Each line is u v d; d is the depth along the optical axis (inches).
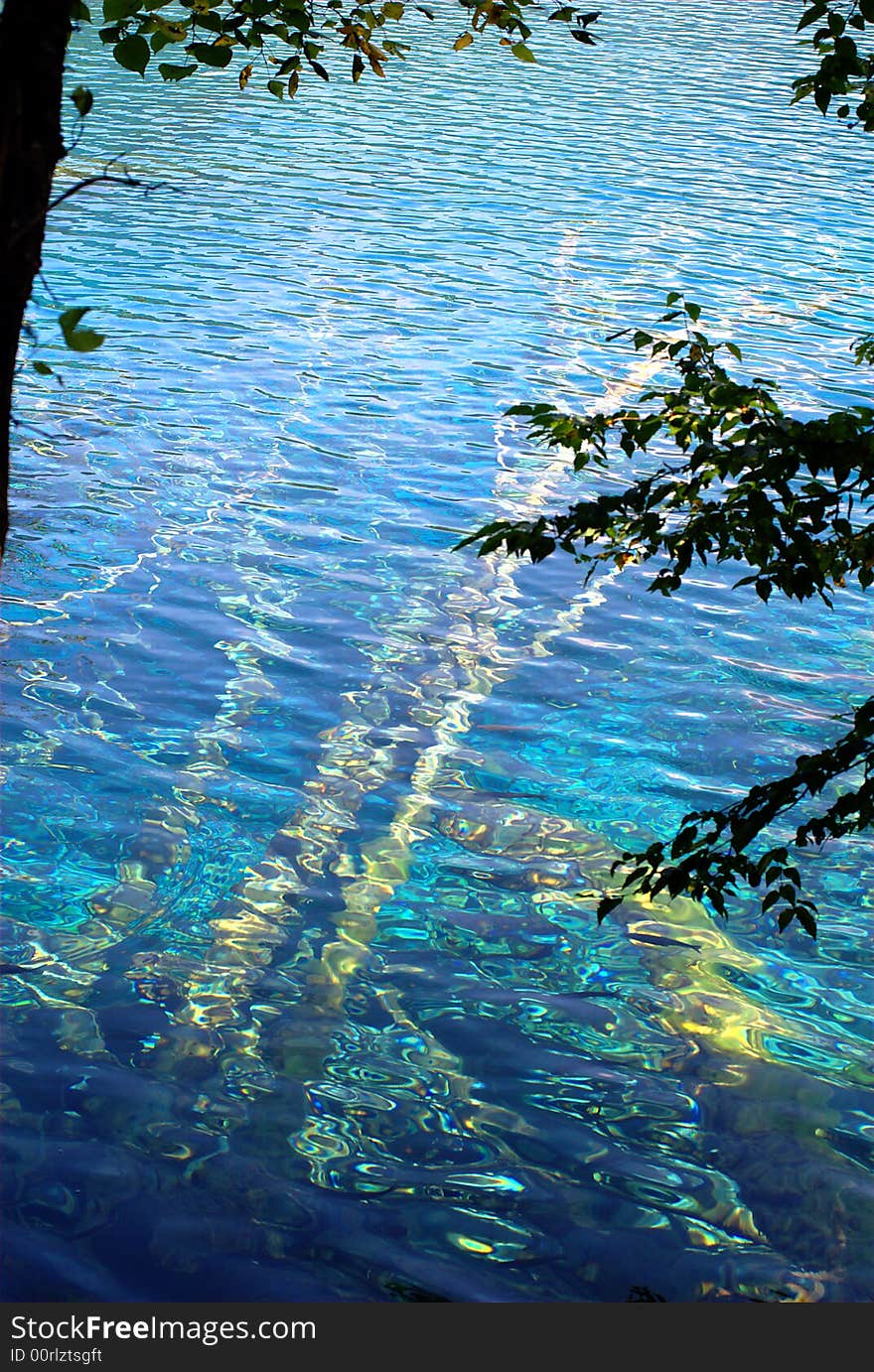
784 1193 304.8
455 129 1477.6
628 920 403.2
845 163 1417.3
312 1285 273.9
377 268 1021.2
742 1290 277.9
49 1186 295.0
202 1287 272.2
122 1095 323.6
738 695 532.4
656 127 1537.9
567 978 377.1
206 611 565.9
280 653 539.2
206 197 1173.7
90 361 816.3
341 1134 316.5
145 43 239.5
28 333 144.2
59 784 448.8
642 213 1201.4
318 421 757.9
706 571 636.7
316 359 842.8
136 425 737.0
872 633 588.7
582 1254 286.5
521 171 1325.0
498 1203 298.7
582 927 398.3
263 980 368.8
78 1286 270.5
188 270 991.0
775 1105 332.5
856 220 1207.6
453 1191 301.3
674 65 1904.5
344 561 616.7
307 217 1136.8
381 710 506.6
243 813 442.3
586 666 547.5
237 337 871.7
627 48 2006.6
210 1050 341.1
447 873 419.8
